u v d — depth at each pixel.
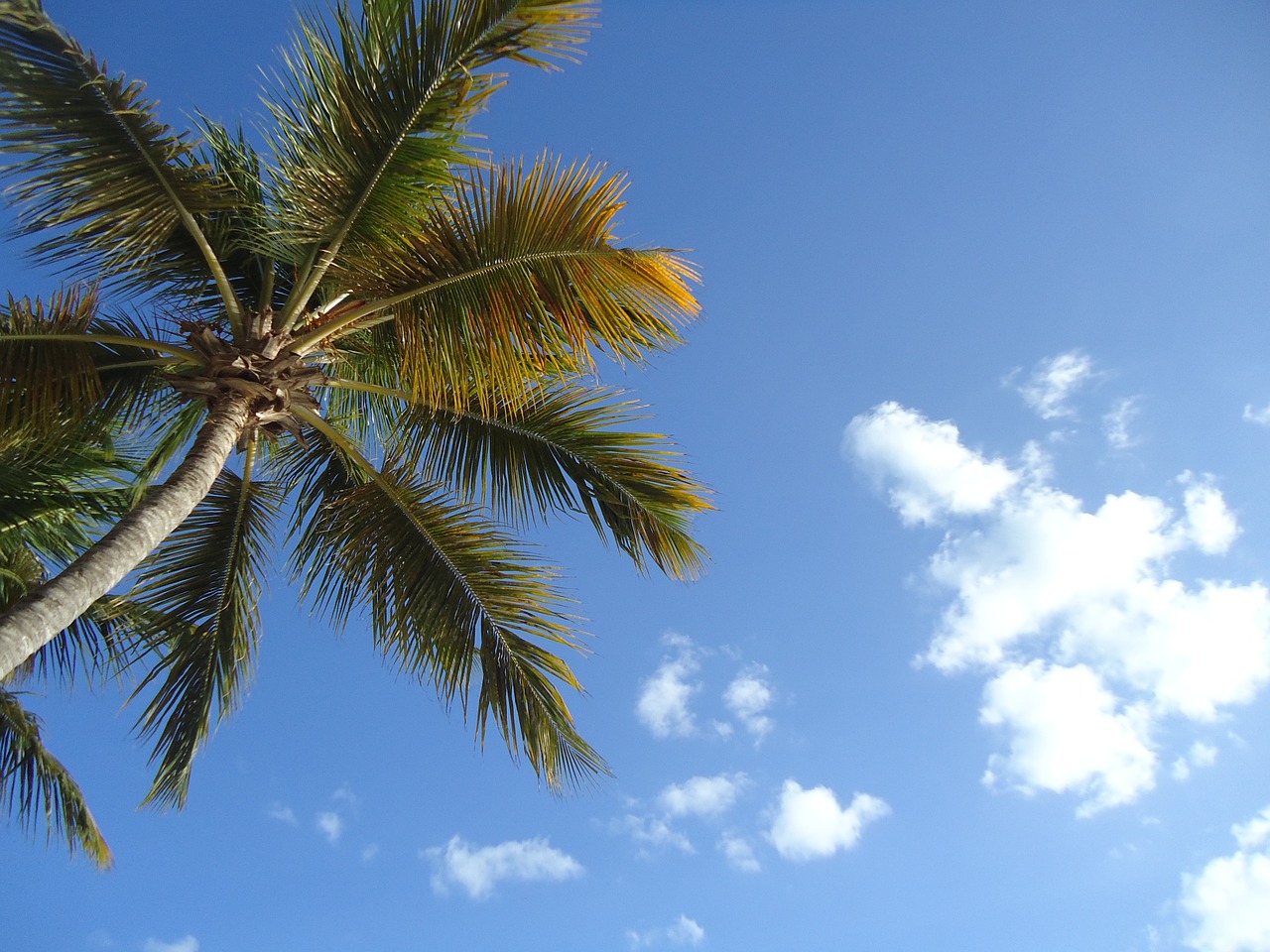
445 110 6.40
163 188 6.66
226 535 8.52
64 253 6.53
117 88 6.14
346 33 6.46
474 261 6.78
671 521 8.40
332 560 8.30
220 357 6.71
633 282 6.71
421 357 6.90
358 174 6.65
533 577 8.31
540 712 8.22
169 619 8.06
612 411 8.23
